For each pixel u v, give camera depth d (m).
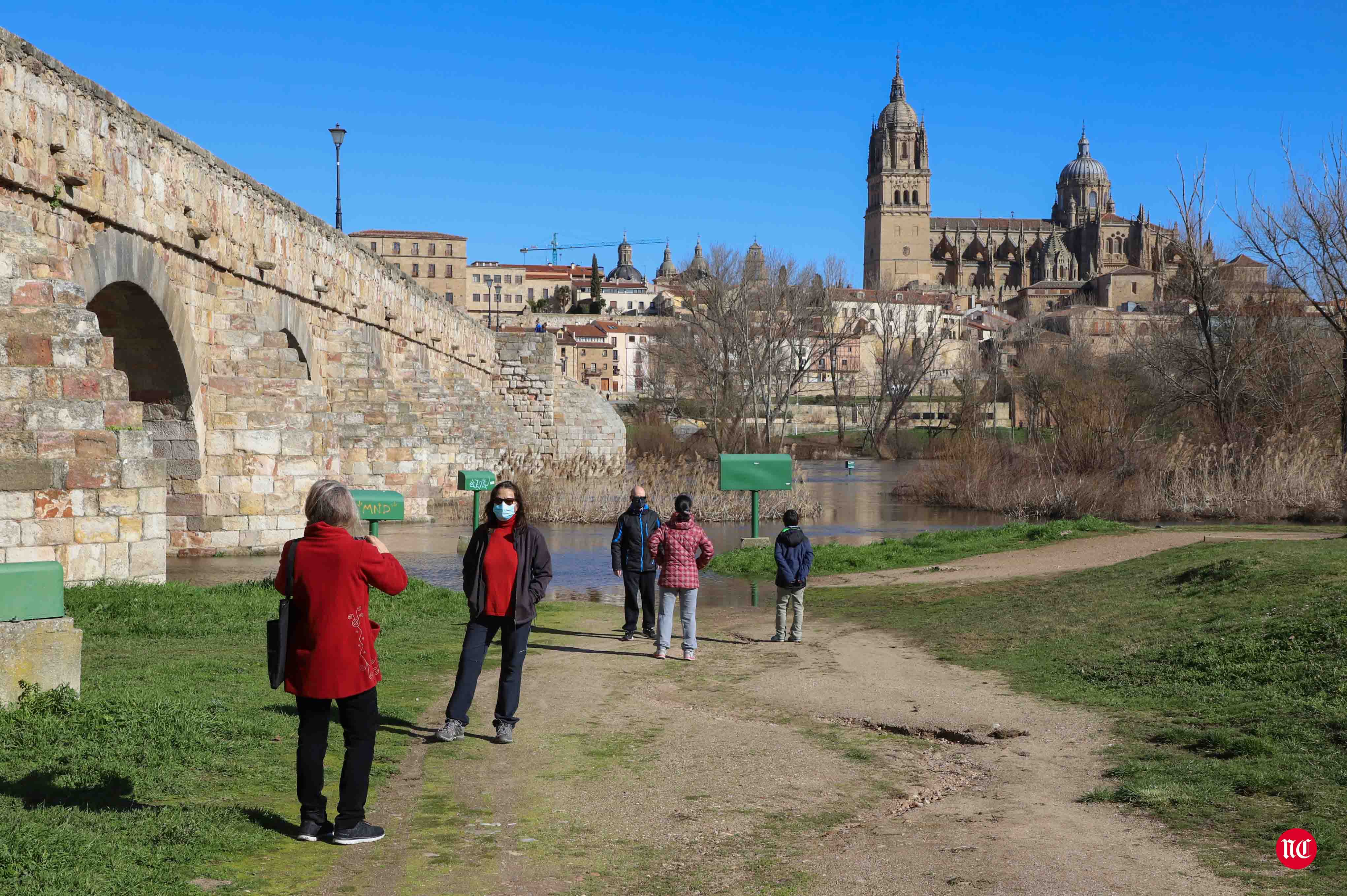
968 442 50.44
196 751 7.71
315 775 6.34
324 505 6.44
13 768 7.00
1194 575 15.52
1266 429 44.06
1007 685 11.55
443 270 181.62
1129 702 10.15
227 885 5.54
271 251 29.69
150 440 15.30
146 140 21.39
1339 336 44.78
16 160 16.61
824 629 16.38
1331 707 8.81
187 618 13.56
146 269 21.25
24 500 14.20
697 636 15.87
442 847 6.41
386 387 37.81
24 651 8.41
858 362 152.62
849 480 67.50
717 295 85.81
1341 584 12.67
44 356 14.42
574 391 72.62
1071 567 21.09
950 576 21.42
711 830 6.91
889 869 6.20
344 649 6.27
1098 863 6.21
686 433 107.44
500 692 9.23
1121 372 58.81
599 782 8.03
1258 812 6.93
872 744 9.34
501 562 9.23
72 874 5.27
